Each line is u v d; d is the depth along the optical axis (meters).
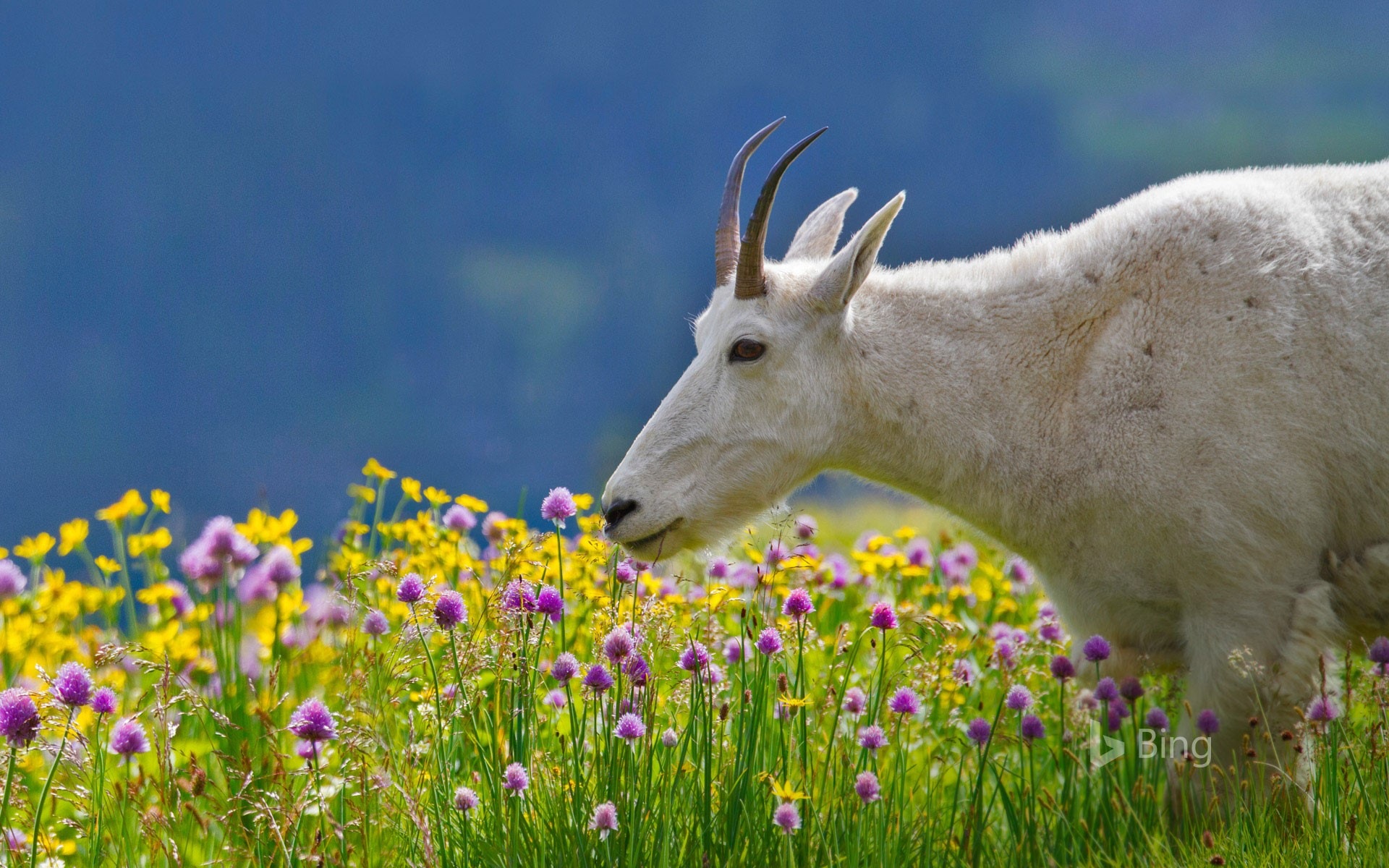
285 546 12.46
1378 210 10.73
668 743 8.96
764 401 11.41
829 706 9.89
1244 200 10.80
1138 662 10.93
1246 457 10.12
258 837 8.53
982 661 12.62
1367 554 10.33
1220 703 10.16
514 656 9.11
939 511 11.81
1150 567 10.49
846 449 11.59
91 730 9.94
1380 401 10.23
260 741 10.34
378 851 9.02
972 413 11.14
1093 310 10.96
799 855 8.66
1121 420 10.52
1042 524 10.95
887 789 10.01
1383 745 9.34
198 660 11.35
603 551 10.49
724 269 12.14
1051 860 9.29
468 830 8.66
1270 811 9.38
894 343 11.38
